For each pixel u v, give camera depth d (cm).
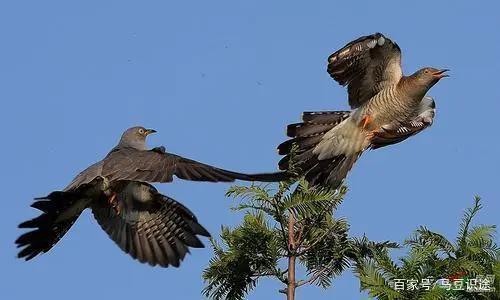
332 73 1658
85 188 1012
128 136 1219
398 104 1675
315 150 1711
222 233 1236
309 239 1232
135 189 1066
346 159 1714
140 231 1080
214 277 1231
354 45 1630
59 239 995
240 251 1211
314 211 1187
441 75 1641
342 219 1230
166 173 910
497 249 1184
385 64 1667
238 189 1182
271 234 1203
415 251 1168
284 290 1181
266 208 1190
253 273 1223
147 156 948
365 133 1703
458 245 1188
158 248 1083
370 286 1137
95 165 1015
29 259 980
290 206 1178
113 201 1045
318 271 1248
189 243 1084
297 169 1462
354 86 1681
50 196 983
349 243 1238
